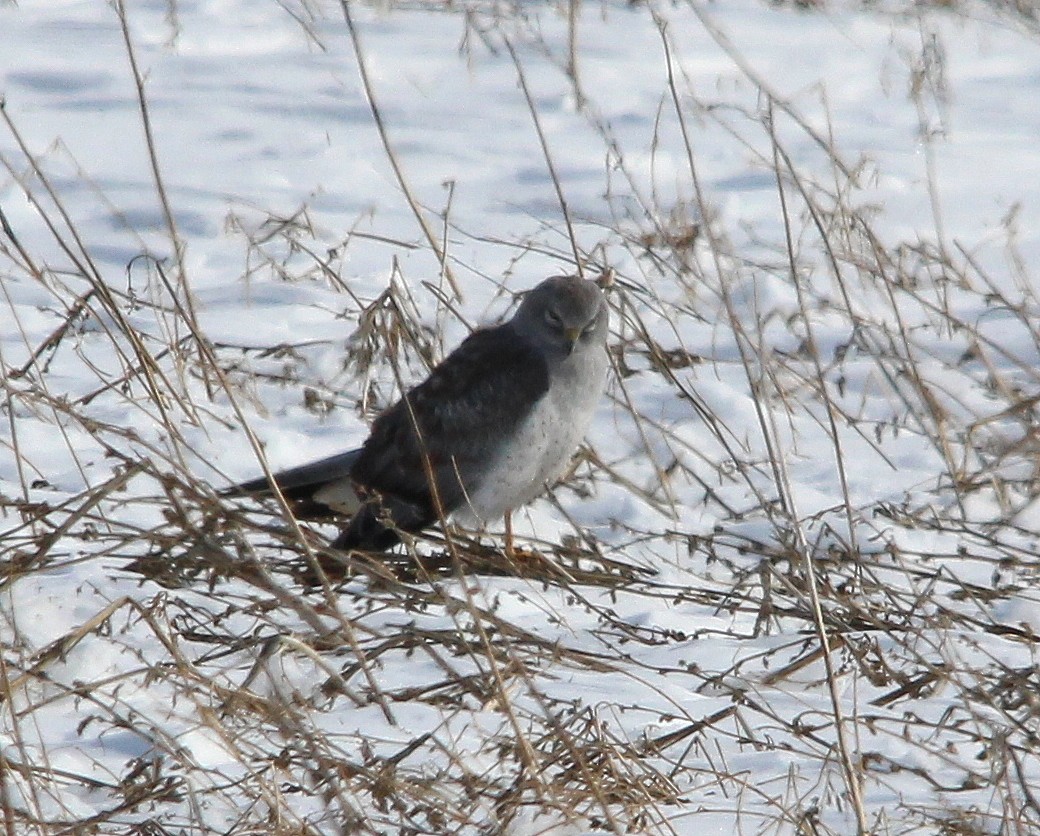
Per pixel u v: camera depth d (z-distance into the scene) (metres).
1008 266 15.57
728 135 19.91
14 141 18.48
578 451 11.04
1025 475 11.25
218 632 8.27
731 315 8.55
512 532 10.50
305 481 10.27
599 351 10.48
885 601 9.16
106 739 7.00
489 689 7.16
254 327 13.40
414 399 10.26
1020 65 23.64
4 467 10.45
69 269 14.57
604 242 14.88
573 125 20.16
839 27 24.72
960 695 7.24
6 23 24.02
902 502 10.76
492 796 6.42
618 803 6.49
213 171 17.72
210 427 11.34
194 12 24.78
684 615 9.15
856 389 12.76
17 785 6.29
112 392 11.78
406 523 10.10
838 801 6.39
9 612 7.79
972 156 19.52
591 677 7.90
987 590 9.20
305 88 21.34
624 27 24.53
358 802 6.28
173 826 6.19
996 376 11.34
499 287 13.24
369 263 15.07
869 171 18.48
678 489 11.20
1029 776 6.87
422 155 18.78
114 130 19.30
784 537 9.09
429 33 24.14
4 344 12.67
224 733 6.48
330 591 7.11
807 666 8.11
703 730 7.12
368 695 7.48
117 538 8.84
